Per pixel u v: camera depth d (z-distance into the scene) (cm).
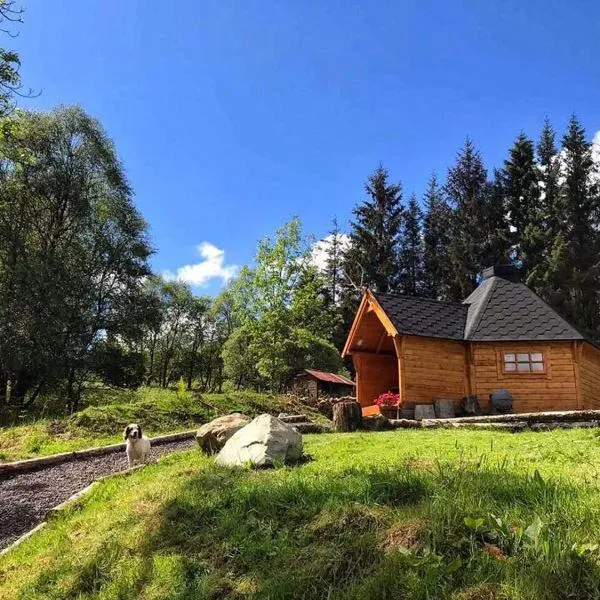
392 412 1677
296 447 816
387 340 2075
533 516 435
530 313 1794
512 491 492
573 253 4406
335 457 816
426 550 410
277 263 3425
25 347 2772
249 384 4894
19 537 769
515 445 877
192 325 6656
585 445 858
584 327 4197
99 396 3250
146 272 3600
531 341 1712
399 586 389
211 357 6512
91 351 3153
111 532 613
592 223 4700
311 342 3700
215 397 2050
